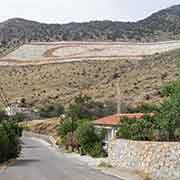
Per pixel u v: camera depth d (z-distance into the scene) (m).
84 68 149.25
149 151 27.55
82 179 26.33
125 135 35.47
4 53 185.38
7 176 28.41
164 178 24.73
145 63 125.19
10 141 44.75
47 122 114.50
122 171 30.88
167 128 27.91
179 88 26.64
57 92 132.50
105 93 110.06
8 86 142.88
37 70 156.25
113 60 154.12
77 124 69.31
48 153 59.97
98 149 51.09
